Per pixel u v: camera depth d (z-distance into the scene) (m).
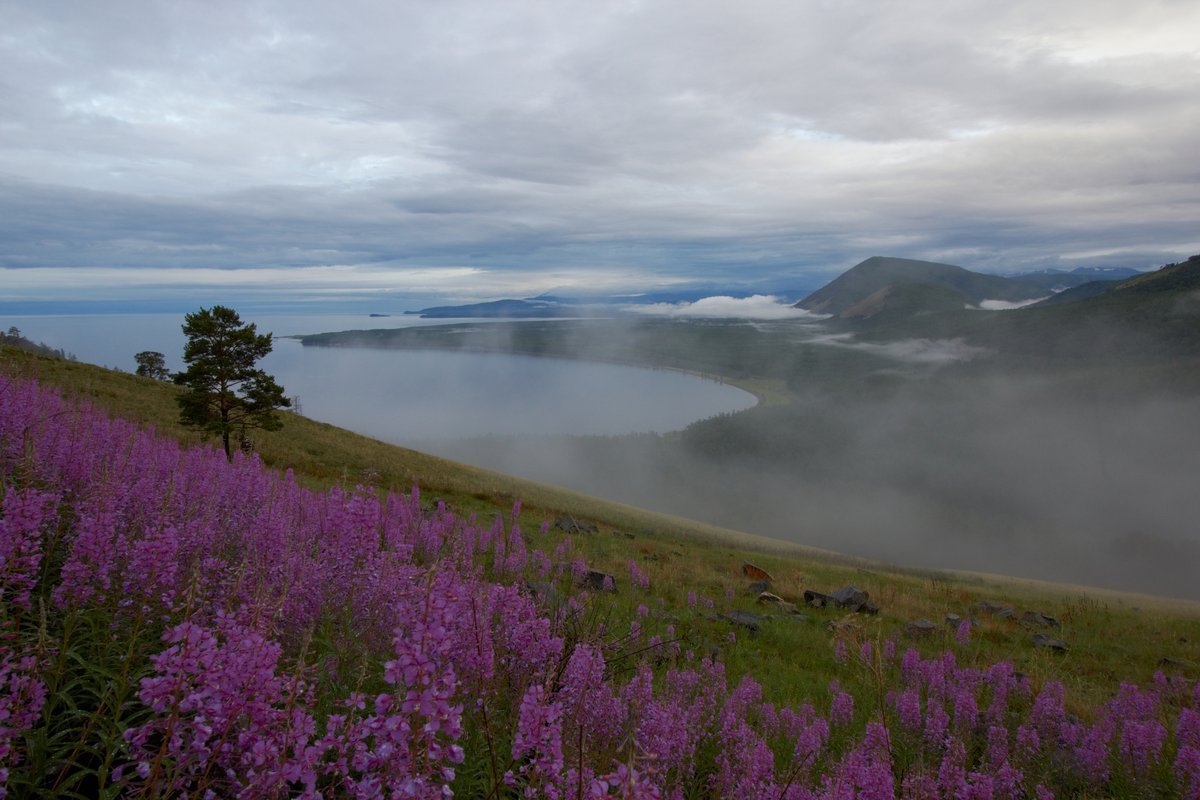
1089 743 7.61
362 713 3.76
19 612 3.68
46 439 6.48
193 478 7.41
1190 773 7.03
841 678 12.10
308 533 6.31
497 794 3.24
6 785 2.92
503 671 4.58
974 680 9.52
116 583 4.18
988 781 5.46
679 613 15.21
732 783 5.12
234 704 2.59
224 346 39.03
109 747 3.13
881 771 5.01
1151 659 19.95
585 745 3.90
